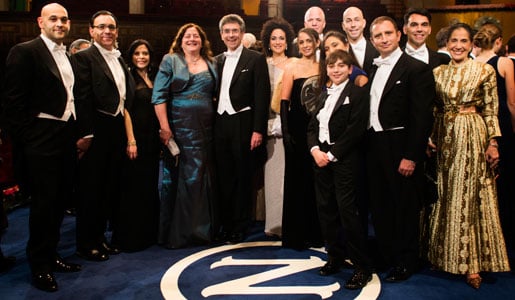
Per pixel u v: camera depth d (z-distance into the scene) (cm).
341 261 310
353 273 296
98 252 336
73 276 305
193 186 359
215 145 366
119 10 1073
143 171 353
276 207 381
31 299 272
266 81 361
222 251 354
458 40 292
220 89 363
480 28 365
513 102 350
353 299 272
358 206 294
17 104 280
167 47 871
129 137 343
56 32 289
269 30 389
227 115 360
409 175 291
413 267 301
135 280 299
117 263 329
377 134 297
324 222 306
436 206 303
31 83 284
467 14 831
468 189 290
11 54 280
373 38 297
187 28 354
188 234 359
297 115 342
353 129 285
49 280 286
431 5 1138
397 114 292
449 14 846
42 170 287
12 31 852
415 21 326
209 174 366
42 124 286
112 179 342
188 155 358
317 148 302
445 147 297
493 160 295
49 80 285
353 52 346
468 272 289
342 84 295
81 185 329
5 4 1051
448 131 296
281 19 391
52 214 293
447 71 300
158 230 369
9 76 279
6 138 481
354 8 363
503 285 293
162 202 366
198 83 355
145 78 366
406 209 296
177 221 360
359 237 290
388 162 295
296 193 349
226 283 294
